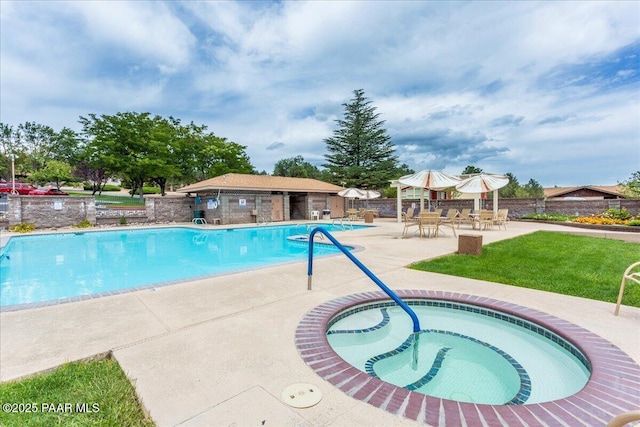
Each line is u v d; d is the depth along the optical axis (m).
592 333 3.38
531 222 18.45
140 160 27.64
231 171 37.28
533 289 5.09
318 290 5.09
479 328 4.17
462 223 17.58
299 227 19.28
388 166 39.03
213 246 13.08
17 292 6.79
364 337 3.88
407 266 6.85
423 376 3.08
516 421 2.04
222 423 2.04
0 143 47.69
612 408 2.17
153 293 4.94
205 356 2.94
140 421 2.09
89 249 12.33
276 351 3.03
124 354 3.00
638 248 8.85
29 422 2.08
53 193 27.78
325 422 2.04
